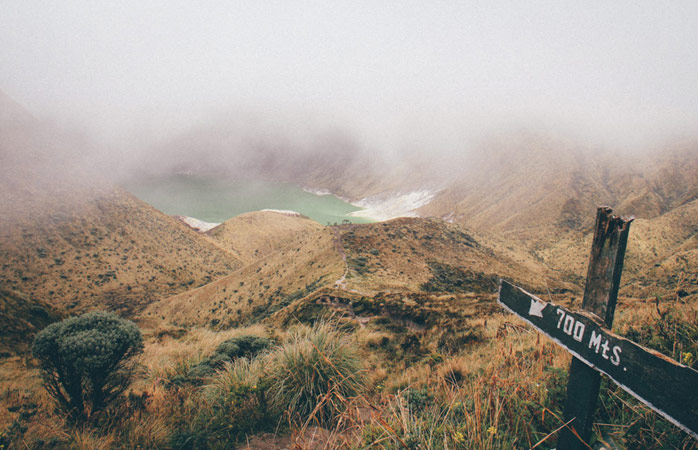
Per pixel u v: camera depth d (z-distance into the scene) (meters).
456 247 96.69
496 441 2.64
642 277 54.31
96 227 153.50
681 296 4.90
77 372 4.98
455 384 4.00
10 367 11.34
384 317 20.48
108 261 140.25
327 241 84.94
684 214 148.25
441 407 3.56
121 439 3.99
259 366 5.35
